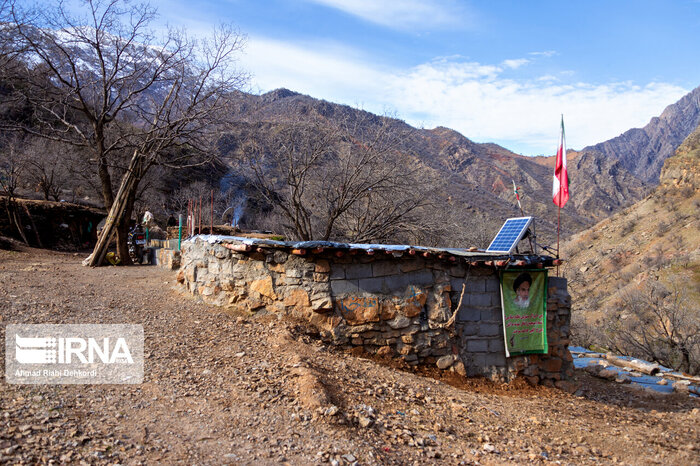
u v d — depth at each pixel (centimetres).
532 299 844
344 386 553
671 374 1177
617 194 14012
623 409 762
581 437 546
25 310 718
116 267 1488
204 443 385
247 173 1812
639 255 4238
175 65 1733
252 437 405
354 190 1734
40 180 3142
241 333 692
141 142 1791
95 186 3347
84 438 363
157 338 647
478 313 818
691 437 570
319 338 727
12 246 1842
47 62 1595
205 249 875
